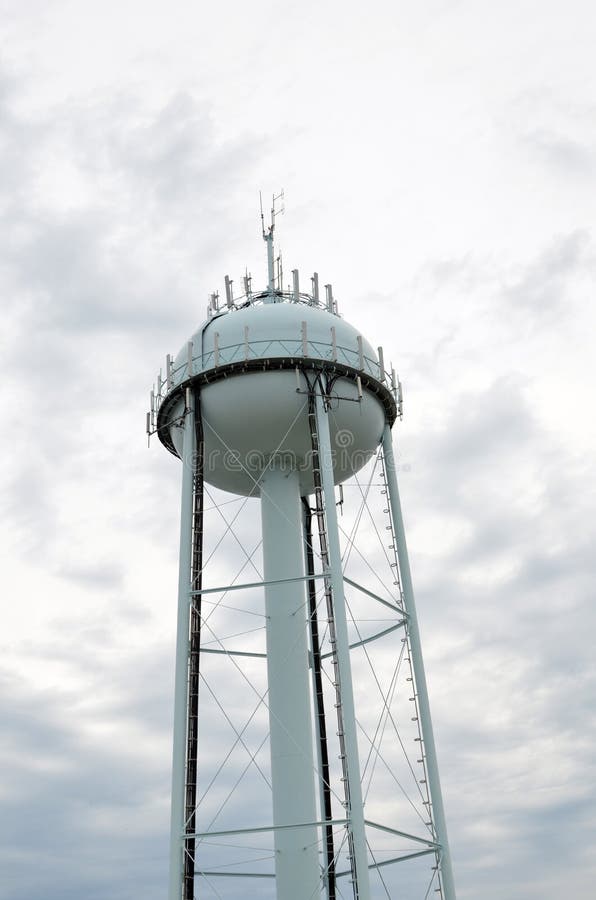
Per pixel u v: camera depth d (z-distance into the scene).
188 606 26.25
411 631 27.89
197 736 25.19
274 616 27.88
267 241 33.72
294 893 25.06
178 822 23.84
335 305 32.28
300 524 29.41
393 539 29.20
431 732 26.59
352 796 22.78
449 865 25.08
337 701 24.45
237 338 28.31
